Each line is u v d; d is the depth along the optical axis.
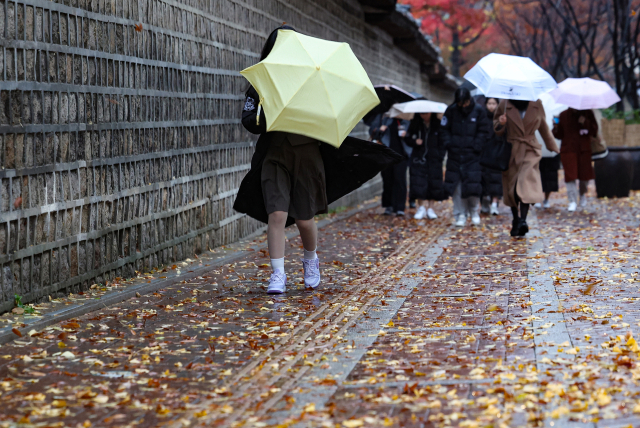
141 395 5.07
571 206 17.16
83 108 7.97
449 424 4.46
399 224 15.40
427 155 16.17
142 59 9.22
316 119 7.73
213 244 11.59
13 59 6.82
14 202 6.85
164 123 9.84
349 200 19.97
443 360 5.76
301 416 4.63
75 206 7.84
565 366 5.46
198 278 9.34
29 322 6.60
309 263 8.78
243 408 4.84
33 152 7.15
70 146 7.76
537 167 12.66
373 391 5.08
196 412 4.75
